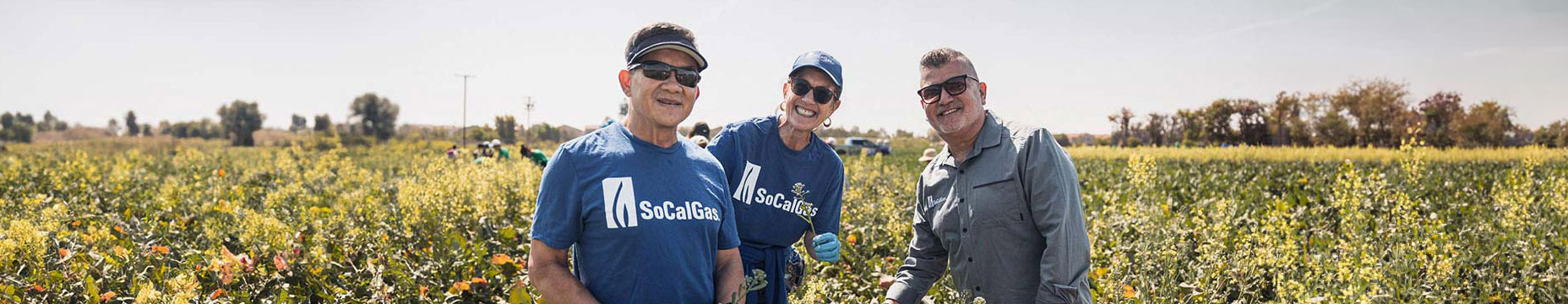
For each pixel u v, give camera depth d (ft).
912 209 25.39
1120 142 212.84
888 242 19.99
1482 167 53.52
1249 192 32.42
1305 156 83.05
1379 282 12.65
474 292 15.05
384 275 15.31
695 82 7.45
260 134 290.97
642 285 7.14
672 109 7.36
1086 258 9.73
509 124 215.72
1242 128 216.74
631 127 7.65
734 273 8.09
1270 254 14.20
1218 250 15.01
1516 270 15.57
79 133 298.56
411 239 18.71
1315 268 13.39
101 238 15.69
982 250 10.17
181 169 48.24
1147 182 25.00
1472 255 15.52
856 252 18.40
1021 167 9.71
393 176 50.44
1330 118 201.98
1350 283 12.19
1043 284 9.45
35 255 13.12
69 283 13.12
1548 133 172.45
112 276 13.84
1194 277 14.94
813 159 10.87
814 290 11.66
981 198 10.07
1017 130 9.98
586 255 7.34
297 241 17.51
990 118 10.28
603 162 7.27
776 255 10.82
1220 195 31.24
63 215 18.74
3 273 12.77
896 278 11.83
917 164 67.21
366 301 14.01
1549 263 15.25
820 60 10.24
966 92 9.80
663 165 7.48
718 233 8.11
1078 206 9.76
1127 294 13.42
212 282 14.11
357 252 17.01
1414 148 23.09
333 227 18.56
